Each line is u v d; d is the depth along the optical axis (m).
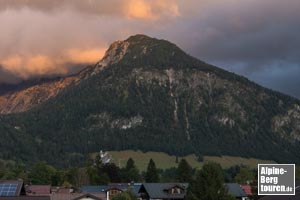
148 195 160.75
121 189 160.00
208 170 92.56
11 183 104.25
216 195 90.88
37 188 155.62
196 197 91.31
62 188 163.62
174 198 161.00
